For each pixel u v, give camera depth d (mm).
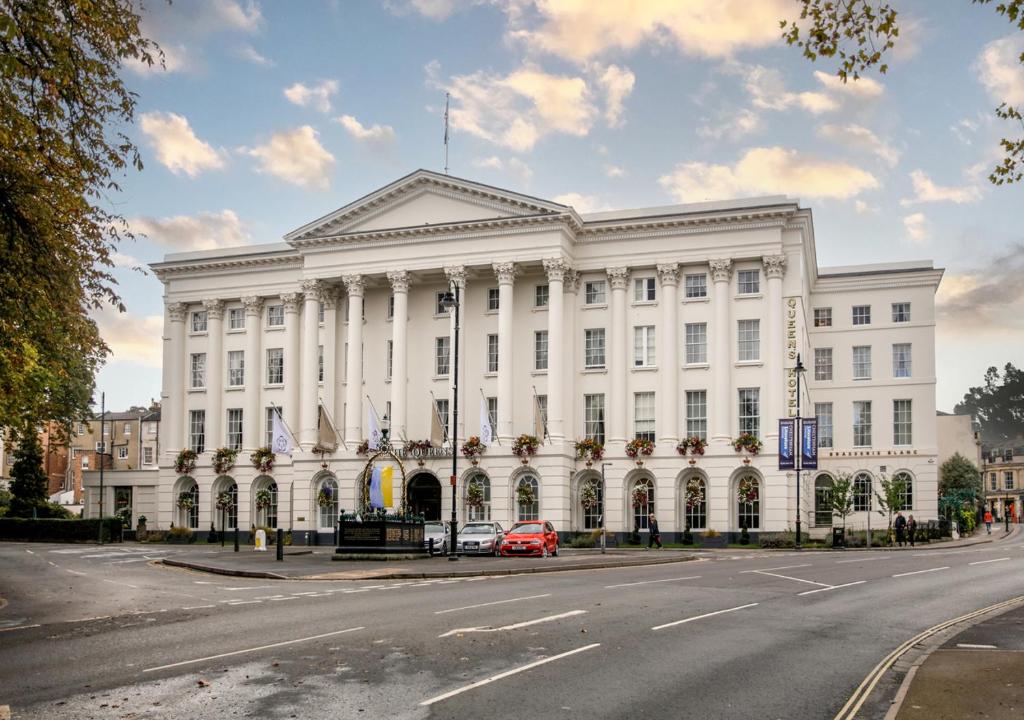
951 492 87812
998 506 139875
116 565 40562
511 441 60312
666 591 25375
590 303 62938
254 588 28047
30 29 18453
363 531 41094
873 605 22875
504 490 60062
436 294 65125
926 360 66500
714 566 35938
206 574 34719
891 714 11180
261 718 11461
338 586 28328
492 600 23031
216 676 13734
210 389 71125
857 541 56688
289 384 68812
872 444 66750
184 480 71500
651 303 61594
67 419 43625
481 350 63750
